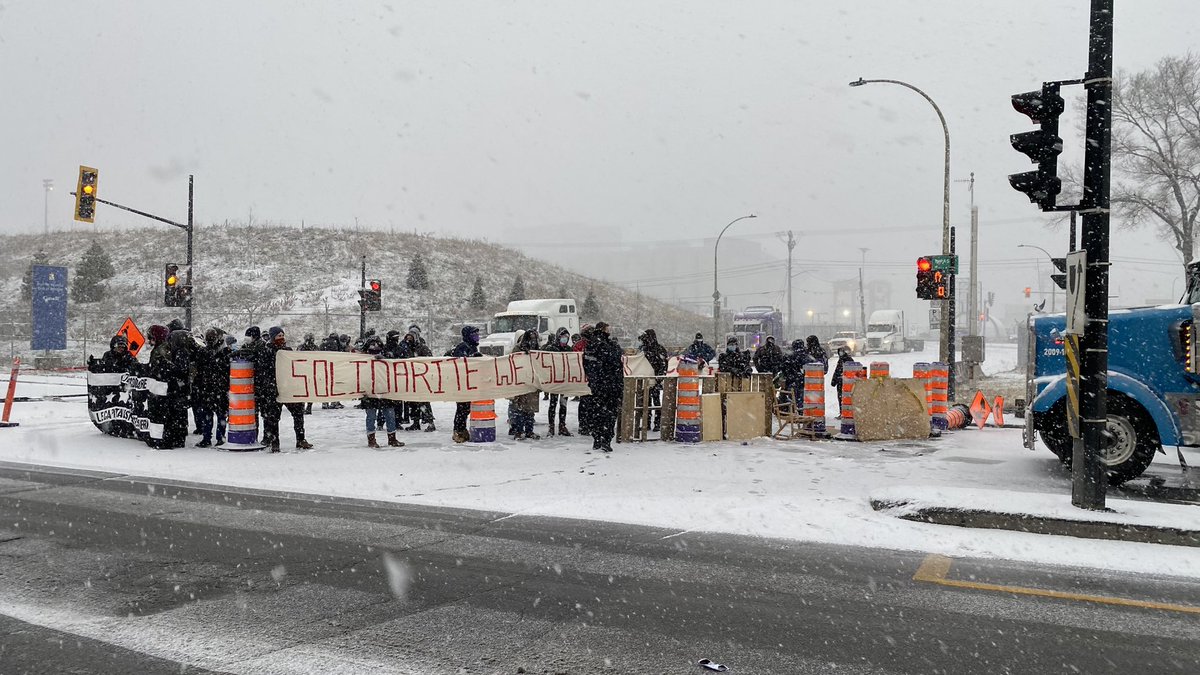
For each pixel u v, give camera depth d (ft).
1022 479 34.71
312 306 173.27
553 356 47.85
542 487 32.65
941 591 19.11
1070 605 18.11
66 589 18.83
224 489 32.35
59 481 34.04
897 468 37.45
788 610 17.62
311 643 15.46
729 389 49.49
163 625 16.42
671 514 27.58
